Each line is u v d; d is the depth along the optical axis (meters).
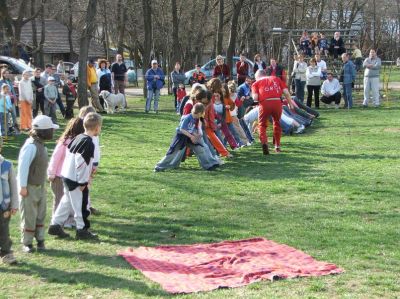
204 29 53.09
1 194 7.54
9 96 19.97
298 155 15.68
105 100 26.86
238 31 54.09
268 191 11.58
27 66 29.89
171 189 11.87
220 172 13.56
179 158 13.89
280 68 27.33
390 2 78.62
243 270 7.23
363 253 7.84
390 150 16.30
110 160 15.38
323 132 20.25
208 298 6.34
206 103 14.08
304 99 31.67
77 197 8.68
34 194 8.12
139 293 6.56
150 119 24.73
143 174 13.43
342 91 31.19
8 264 7.62
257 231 8.94
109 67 29.66
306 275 7.00
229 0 48.44
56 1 49.53
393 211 9.98
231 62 34.75
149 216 9.96
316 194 11.28
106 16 52.41
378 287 6.64
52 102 22.84
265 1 44.81
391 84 44.31
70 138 9.13
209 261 7.55
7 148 17.61
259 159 15.16
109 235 8.95
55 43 63.44
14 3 41.56
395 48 82.06
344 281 6.82
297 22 51.59
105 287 6.78
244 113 19.20
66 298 6.48
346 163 14.41
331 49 33.34
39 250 8.23
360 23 62.16
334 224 9.25
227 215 9.92
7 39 35.19
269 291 6.52
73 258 7.88
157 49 57.75
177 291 6.54
